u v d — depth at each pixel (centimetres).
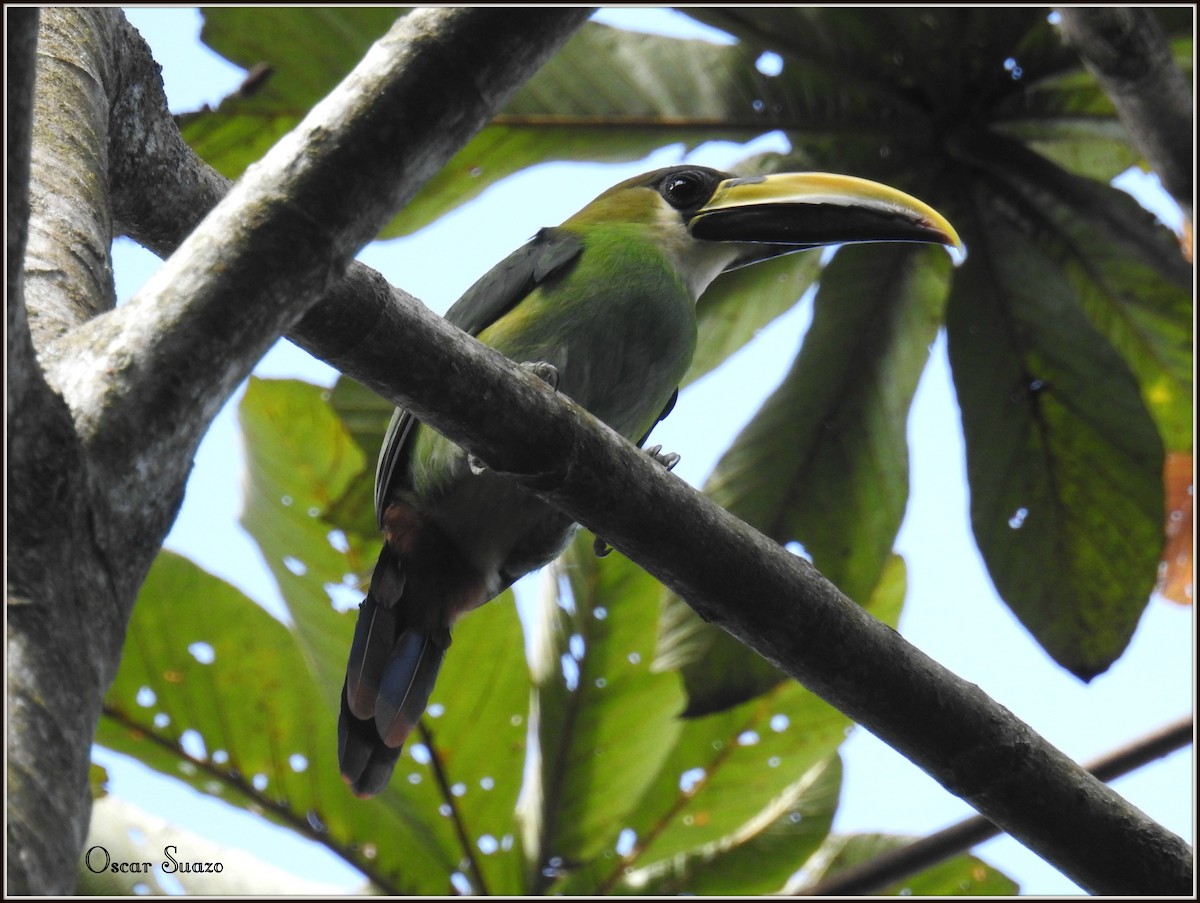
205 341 439
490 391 560
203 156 971
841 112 981
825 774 853
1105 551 965
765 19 948
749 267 1012
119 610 404
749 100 980
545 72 961
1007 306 974
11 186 370
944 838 761
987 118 973
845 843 866
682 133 981
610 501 587
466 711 823
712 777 848
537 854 818
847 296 970
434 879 814
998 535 976
